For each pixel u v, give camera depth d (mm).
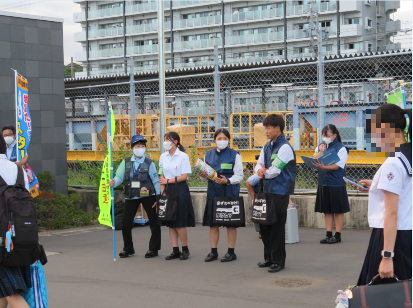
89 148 19578
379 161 12844
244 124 18703
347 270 5848
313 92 22250
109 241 8289
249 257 6766
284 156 5742
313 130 15430
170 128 18172
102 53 73312
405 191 3055
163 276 5863
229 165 6430
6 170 3584
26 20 10062
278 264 5906
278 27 63750
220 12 67875
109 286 5465
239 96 30578
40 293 3773
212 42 66312
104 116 18922
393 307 2832
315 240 7723
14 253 3402
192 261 6641
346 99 23203
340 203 7289
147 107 29375
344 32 57844
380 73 18766
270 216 5789
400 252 3051
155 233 6988
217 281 5566
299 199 9031
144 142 6910
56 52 10539
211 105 28219
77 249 7629
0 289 3461
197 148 16891
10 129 7461
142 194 6844
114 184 6781
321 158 6453
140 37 71938
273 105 29422
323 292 4996
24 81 7254
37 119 10211
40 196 9781
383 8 61812
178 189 6699
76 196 10461
